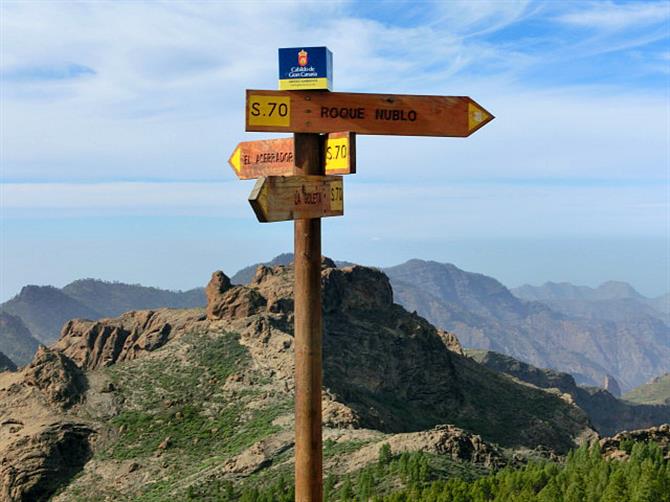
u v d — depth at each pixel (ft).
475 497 387.96
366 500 419.95
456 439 530.27
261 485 487.20
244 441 608.60
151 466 613.11
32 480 611.06
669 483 380.37
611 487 379.55
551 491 383.45
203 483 524.93
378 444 528.22
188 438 643.86
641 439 551.18
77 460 646.74
